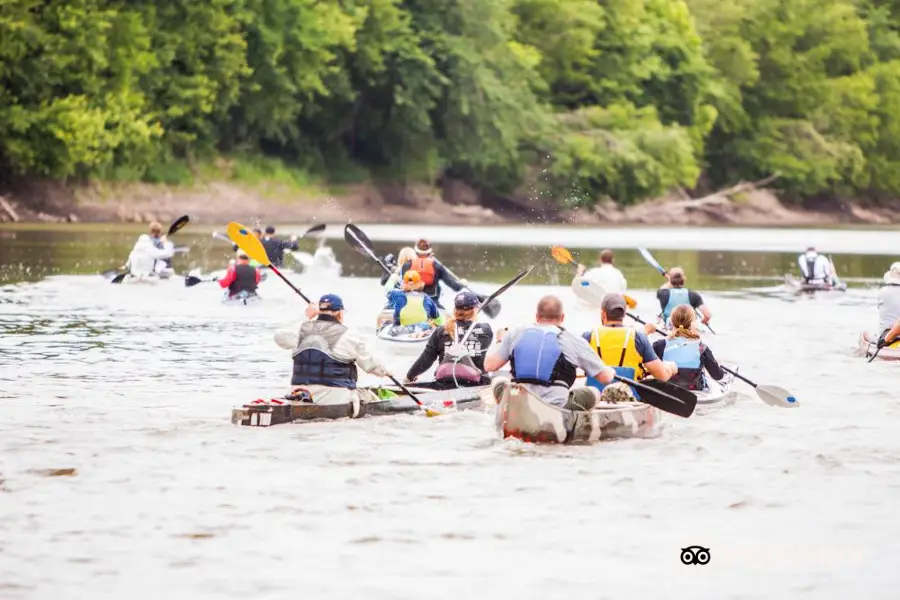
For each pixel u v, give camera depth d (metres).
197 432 43.41
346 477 37.34
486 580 28.38
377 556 29.97
